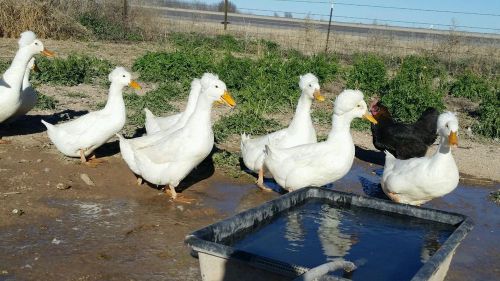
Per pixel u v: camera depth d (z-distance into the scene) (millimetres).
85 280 1291
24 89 2420
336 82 4762
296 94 3797
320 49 6441
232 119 3002
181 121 2117
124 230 1588
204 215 1759
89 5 6746
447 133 1693
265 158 1943
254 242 1224
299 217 1401
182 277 1342
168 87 3730
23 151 2223
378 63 4500
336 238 1289
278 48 6344
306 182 1840
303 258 1180
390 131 2363
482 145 3055
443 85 4723
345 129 1840
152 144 1891
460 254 1619
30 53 2299
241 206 1865
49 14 6191
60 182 1913
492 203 2105
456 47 6379
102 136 2105
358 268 1150
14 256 1375
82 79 3861
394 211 1417
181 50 5047
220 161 2309
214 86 1787
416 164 1790
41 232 1527
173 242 1537
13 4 5949
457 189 2252
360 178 2324
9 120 2445
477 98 4559
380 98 3842
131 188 1937
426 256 1221
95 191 1872
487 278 1479
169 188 1921
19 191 1801
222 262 1030
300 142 2055
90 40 6367
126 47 6020
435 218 1362
